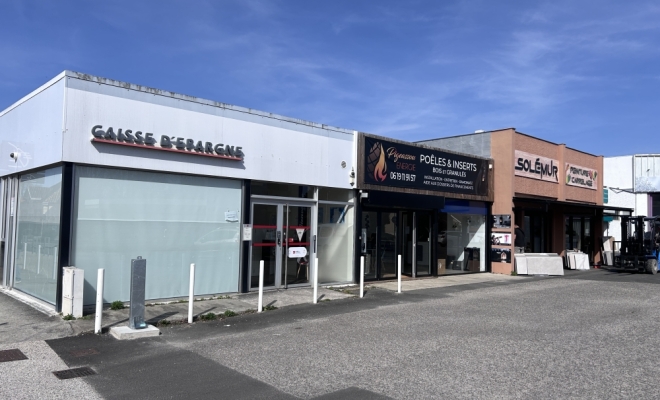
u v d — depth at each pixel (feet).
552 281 57.16
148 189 36.04
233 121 40.09
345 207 49.67
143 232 35.76
